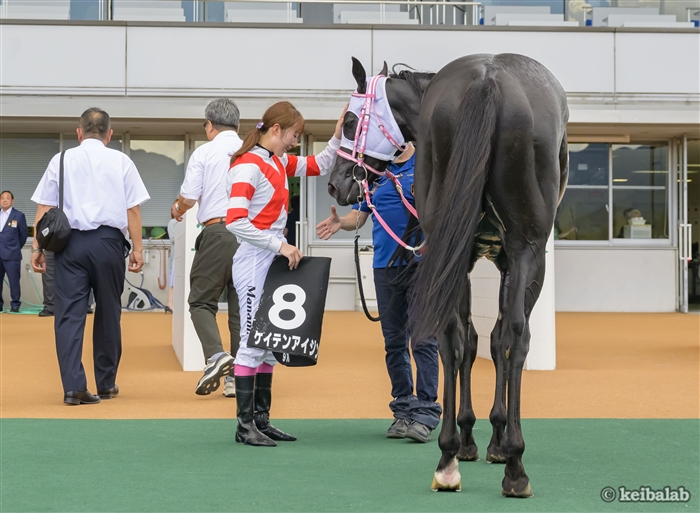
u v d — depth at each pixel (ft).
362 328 44.55
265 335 16.42
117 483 13.88
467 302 14.15
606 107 56.24
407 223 17.79
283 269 16.79
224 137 23.21
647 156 61.00
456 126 12.55
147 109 53.67
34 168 58.75
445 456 13.33
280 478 14.21
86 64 54.95
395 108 16.56
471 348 14.88
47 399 22.89
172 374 27.99
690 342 38.22
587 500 12.77
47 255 50.88
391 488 13.53
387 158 16.65
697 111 55.06
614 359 31.94
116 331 23.02
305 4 56.18
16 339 38.24
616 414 20.63
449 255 12.09
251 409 17.17
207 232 22.97
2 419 19.81
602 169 60.54
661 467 15.01
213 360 22.22
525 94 12.66
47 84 54.80
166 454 16.14
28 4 55.26
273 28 55.36
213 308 23.29
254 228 16.52
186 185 22.74
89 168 22.20
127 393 24.02
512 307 12.64
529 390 24.30
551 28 56.03
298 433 18.38
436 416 17.70
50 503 12.71
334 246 58.18
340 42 55.47
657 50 56.34
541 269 12.77
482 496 12.99
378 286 18.29
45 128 57.67
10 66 54.70
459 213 12.11
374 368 29.35
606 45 56.24
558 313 58.08
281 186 17.19
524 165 12.41
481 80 12.53
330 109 53.88
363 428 18.99
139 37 54.95
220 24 55.21
